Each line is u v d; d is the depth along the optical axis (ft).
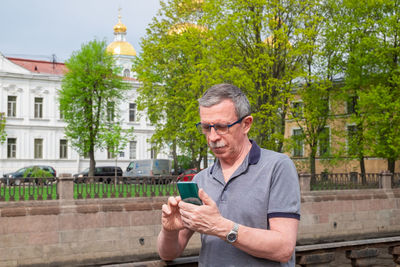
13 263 46.34
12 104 149.59
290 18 78.79
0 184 47.50
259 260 6.70
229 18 73.77
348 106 94.89
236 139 6.97
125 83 119.85
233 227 6.15
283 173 6.75
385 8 84.79
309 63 86.38
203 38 84.02
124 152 165.48
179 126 96.27
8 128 147.54
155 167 120.57
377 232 70.23
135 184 55.36
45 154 152.97
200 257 7.36
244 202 6.78
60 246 48.93
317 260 9.80
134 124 167.63
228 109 6.83
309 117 85.51
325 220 65.72
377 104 80.53
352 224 68.13
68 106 112.57
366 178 72.08
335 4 87.45
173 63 95.04
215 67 74.38
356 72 85.81
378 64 83.51
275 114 74.74
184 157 116.16
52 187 50.08
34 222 47.78
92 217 51.06
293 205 6.61
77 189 51.37
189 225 6.36
